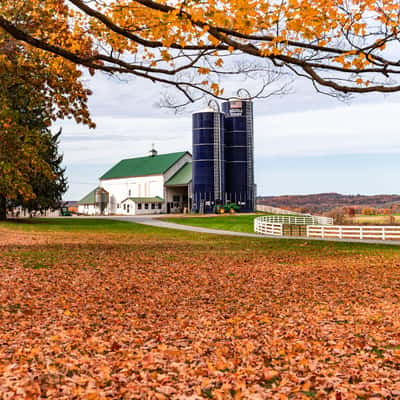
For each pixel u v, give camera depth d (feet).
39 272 59.11
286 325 33.55
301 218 204.33
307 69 22.94
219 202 292.61
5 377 21.16
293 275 60.23
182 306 41.09
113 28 22.99
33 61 36.35
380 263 70.79
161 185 334.44
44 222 206.69
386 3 21.66
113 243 109.91
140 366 23.79
